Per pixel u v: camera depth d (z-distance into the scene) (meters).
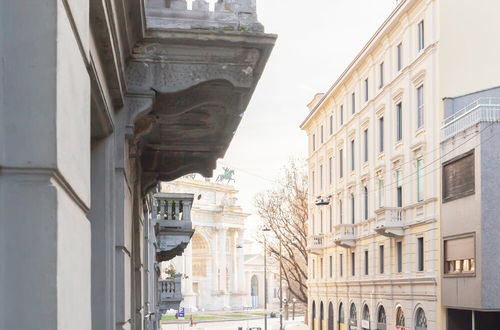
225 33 6.01
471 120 25.41
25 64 2.13
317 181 47.72
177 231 19.11
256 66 6.39
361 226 37.59
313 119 49.06
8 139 2.10
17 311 2.07
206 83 6.16
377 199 34.84
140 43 5.89
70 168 2.34
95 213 5.26
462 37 27.81
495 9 27.83
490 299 24.08
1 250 2.07
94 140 5.34
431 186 28.44
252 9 6.12
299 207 48.44
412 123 30.27
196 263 105.50
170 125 8.97
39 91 2.12
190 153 10.70
